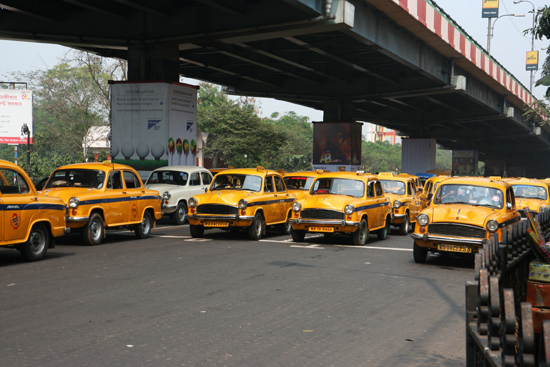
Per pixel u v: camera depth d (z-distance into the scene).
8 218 10.88
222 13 26.75
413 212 19.86
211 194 16.50
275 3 25.56
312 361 5.63
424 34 33.75
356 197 16.06
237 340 6.30
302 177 21.09
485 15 61.91
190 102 29.25
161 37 27.94
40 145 55.53
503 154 110.06
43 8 27.05
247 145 62.72
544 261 5.99
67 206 13.88
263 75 45.00
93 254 12.88
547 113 23.23
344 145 47.47
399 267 12.00
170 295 8.55
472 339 3.93
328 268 11.53
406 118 63.50
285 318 7.33
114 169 15.47
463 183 13.26
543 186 20.03
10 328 6.60
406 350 6.09
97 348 5.90
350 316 7.54
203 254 13.16
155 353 5.77
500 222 11.91
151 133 27.86
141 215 16.17
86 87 46.12
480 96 50.00
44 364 5.38
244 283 9.66
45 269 10.75
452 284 10.15
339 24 24.70
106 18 28.34
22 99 44.62
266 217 16.83
